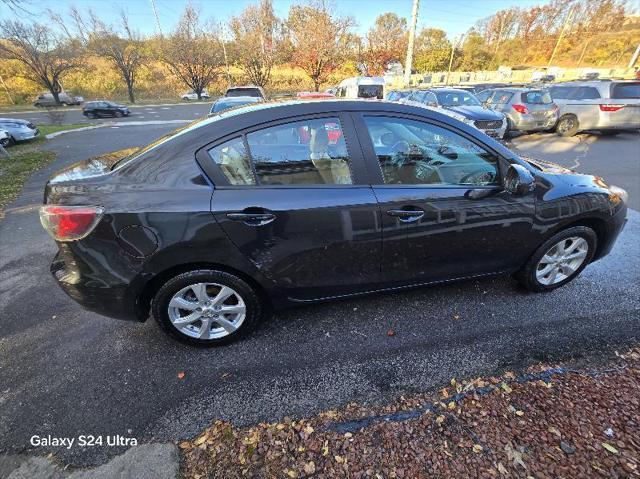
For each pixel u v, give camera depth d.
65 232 1.88
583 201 2.49
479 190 2.26
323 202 2.02
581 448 1.59
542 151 8.38
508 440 1.65
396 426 1.76
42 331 2.53
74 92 40.06
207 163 1.95
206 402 1.95
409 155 2.19
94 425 1.83
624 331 2.37
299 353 2.28
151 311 2.22
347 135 2.09
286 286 2.20
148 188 1.91
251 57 37.41
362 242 2.14
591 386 1.93
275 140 2.02
